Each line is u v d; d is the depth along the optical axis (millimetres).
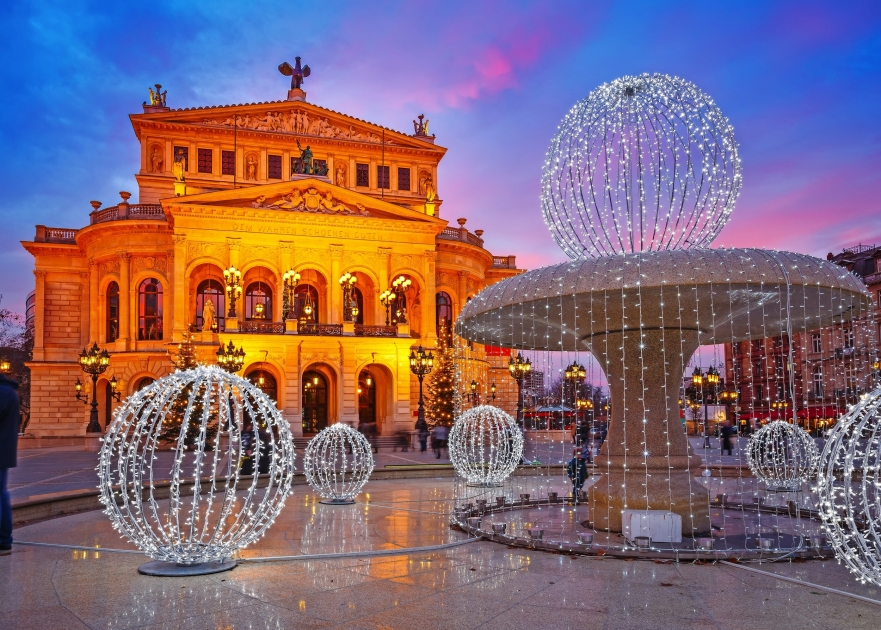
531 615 6578
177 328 48281
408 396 49906
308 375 52656
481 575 8148
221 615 6547
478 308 10977
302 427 49281
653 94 10312
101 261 54219
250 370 48812
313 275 54406
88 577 7980
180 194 50344
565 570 8422
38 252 56781
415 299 55719
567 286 9648
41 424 54844
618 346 11398
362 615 6562
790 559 8969
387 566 8625
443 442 33406
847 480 7527
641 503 11039
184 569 8195
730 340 13500
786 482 17203
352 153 62125
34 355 55656
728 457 30734
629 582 7836
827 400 42844
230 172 59125
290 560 8961
